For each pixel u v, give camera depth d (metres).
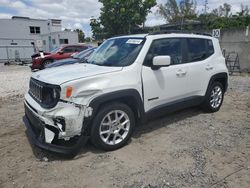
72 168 3.47
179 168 3.43
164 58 4.05
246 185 3.04
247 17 20.02
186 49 5.01
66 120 3.39
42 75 3.98
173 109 4.79
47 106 3.50
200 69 5.21
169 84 4.56
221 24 20.03
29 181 3.20
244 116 5.66
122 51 4.43
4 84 11.17
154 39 4.43
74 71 3.96
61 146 3.52
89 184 3.11
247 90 8.70
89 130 3.70
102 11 28.42
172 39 4.77
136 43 4.39
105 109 3.74
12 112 6.35
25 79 12.80
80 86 3.49
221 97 6.00
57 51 16.75
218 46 5.86
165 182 3.12
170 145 4.13
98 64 4.41
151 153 3.86
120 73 3.89
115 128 3.93
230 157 3.71
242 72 13.80
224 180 3.15
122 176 3.26
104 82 3.69
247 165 3.49
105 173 3.34
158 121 5.29
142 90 4.14
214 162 3.58
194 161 3.61
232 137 4.45
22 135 4.72
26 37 41.66
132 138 4.43
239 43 13.88
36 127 3.71
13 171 3.43
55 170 3.43
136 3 27.50
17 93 8.88
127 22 27.70
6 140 4.49
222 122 5.23
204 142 4.24
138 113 4.15
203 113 5.84
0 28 39.44
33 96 4.09
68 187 3.06
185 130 4.79
